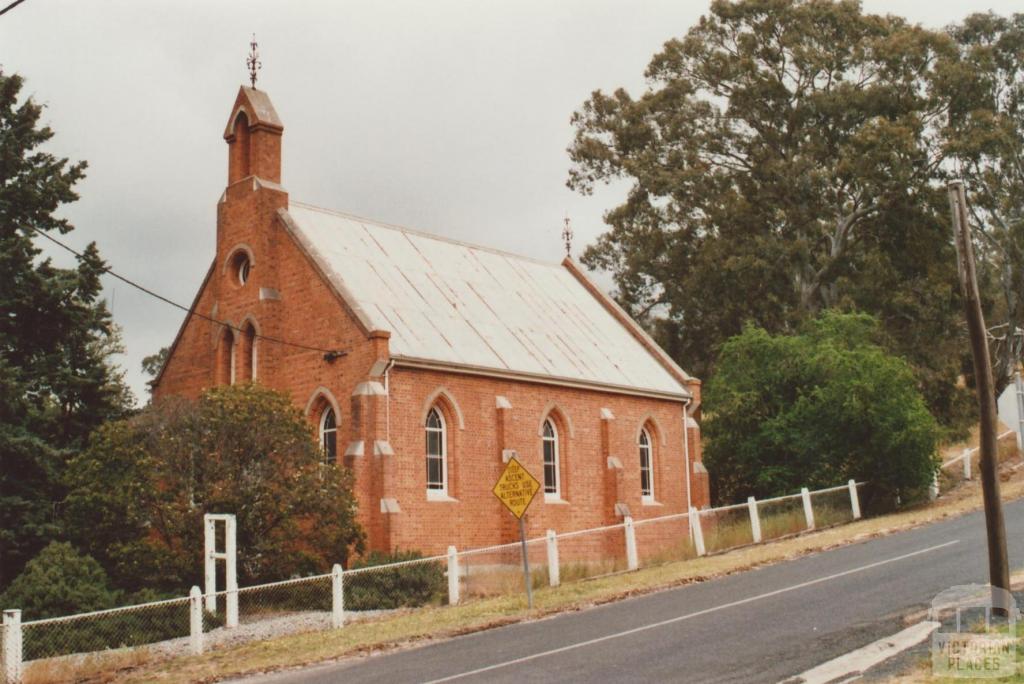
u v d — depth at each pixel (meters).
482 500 30.77
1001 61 56.09
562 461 34.16
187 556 23.61
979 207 54.72
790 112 52.84
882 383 36.69
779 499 32.62
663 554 28.34
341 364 29.53
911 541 25.38
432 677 13.81
